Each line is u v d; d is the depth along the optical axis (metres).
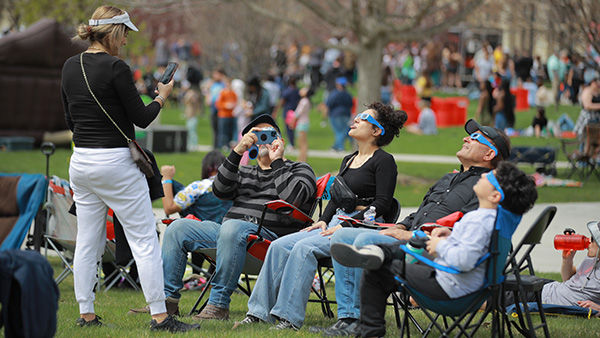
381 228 10.39
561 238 11.06
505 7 30.28
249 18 53.34
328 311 11.18
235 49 57.00
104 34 9.50
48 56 35.00
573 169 28.92
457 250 8.19
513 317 11.30
